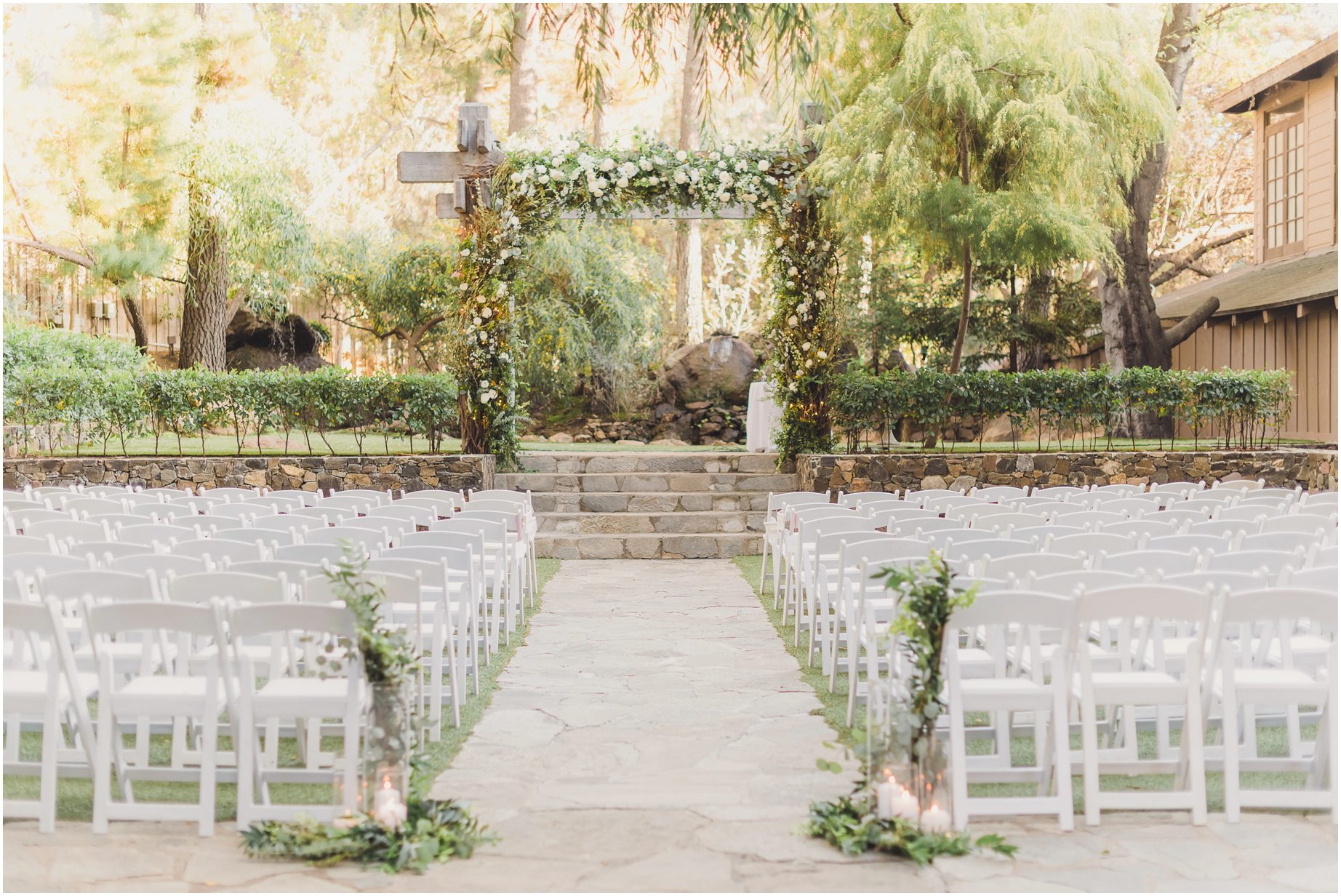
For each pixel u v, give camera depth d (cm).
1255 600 346
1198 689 350
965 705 349
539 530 1078
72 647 457
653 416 1758
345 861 321
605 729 457
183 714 350
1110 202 1263
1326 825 349
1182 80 1608
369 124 2519
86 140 1266
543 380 1736
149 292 1588
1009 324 1647
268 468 1081
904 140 1125
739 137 2170
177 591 387
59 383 1066
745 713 483
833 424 1164
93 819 344
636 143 1162
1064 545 515
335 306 2092
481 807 365
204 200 1443
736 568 975
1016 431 1160
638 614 741
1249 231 2108
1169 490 826
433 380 1143
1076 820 356
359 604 342
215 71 1445
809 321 1166
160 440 1280
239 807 343
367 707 364
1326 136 1535
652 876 308
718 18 743
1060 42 1106
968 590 346
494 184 1150
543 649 626
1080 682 357
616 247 1792
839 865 316
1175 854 325
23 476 1048
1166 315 1728
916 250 1534
